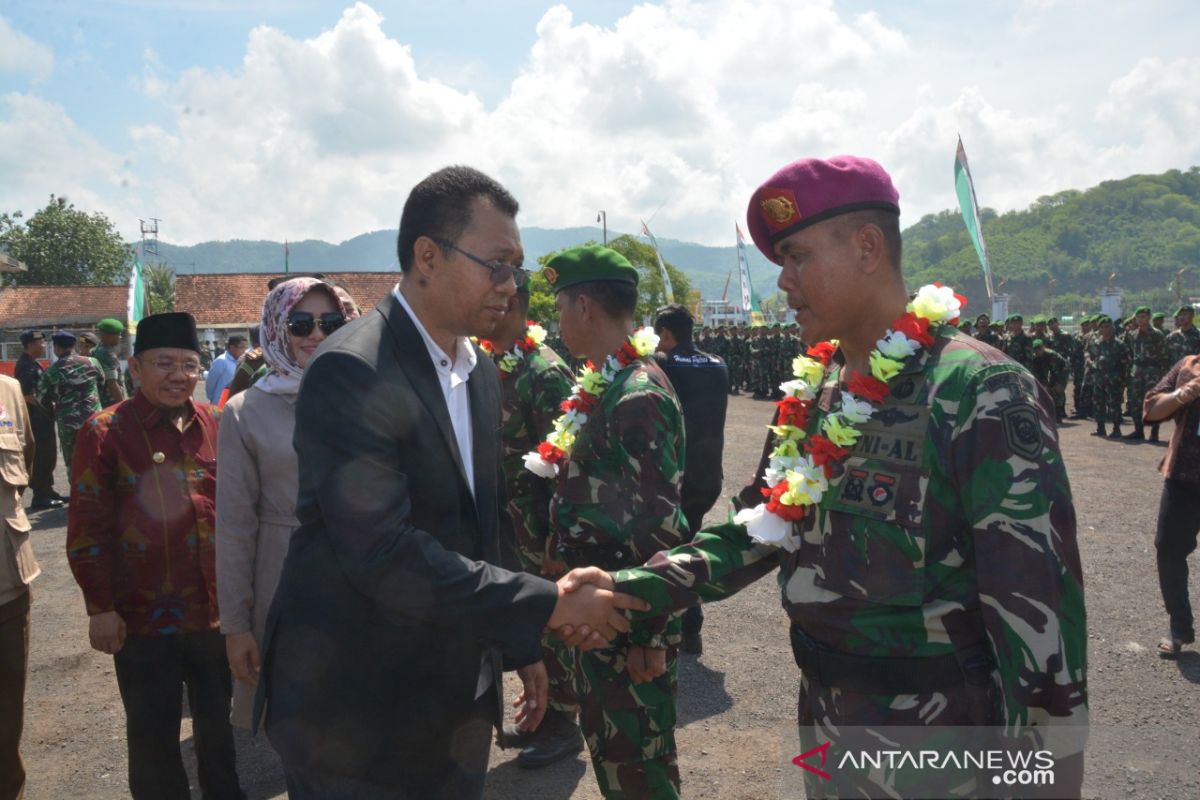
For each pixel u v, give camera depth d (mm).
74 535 2854
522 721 2441
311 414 1814
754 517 1723
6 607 2986
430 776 1982
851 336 1729
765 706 4188
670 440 2635
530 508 3783
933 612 1473
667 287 35250
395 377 1860
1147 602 5504
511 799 3412
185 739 4090
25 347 11484
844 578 1560
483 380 2203
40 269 59469
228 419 2875
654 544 2584
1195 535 4559
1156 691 4168
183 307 44906
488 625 1807
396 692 1905
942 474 1470
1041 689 1331
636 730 2531
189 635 3008
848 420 1586
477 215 1931
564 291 3018
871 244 1646
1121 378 13320
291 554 1929
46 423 9508
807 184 1640
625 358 2803
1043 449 1388
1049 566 1351
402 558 1757
